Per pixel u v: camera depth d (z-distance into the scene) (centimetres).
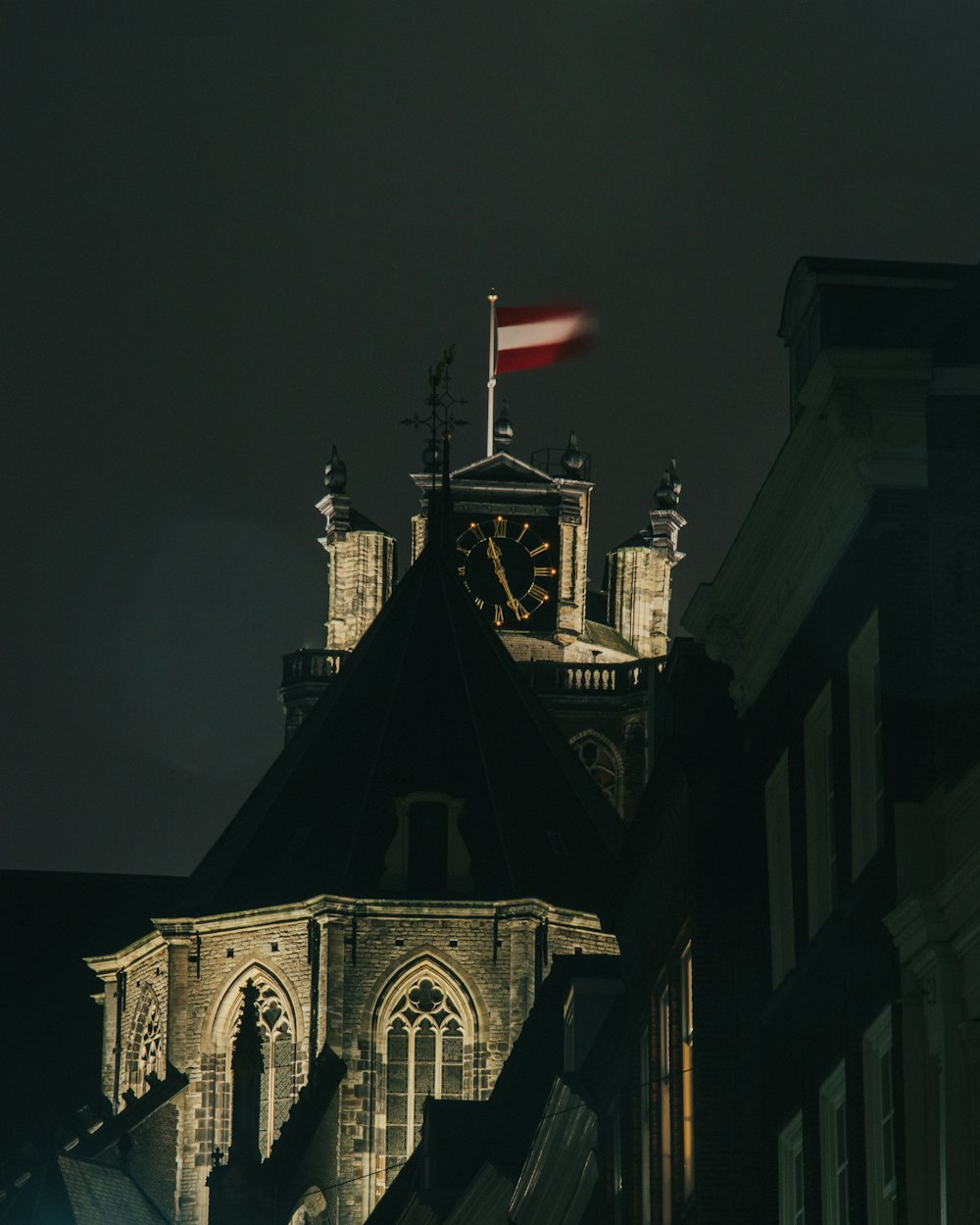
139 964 12550
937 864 3797
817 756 4425
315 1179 11306
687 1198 4925
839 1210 4244
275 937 11888
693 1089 4841
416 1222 8562
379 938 11769
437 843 11975
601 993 7225
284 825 12225
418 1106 11612
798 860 4519
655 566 17062
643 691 15975
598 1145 6081
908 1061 3697
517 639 16425
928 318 4128
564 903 11844
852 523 4147
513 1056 8538
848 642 4181
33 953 14775
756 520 4553
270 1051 11862
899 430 4016
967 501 4000
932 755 3894
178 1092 11931
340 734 12450
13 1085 14075
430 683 12512
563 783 12412
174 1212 11819
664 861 5188
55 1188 11506
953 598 3950
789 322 4506
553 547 16662
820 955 4306
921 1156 3662
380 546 16775
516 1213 7012
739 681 4916
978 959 3569
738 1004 4819
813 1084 4338
